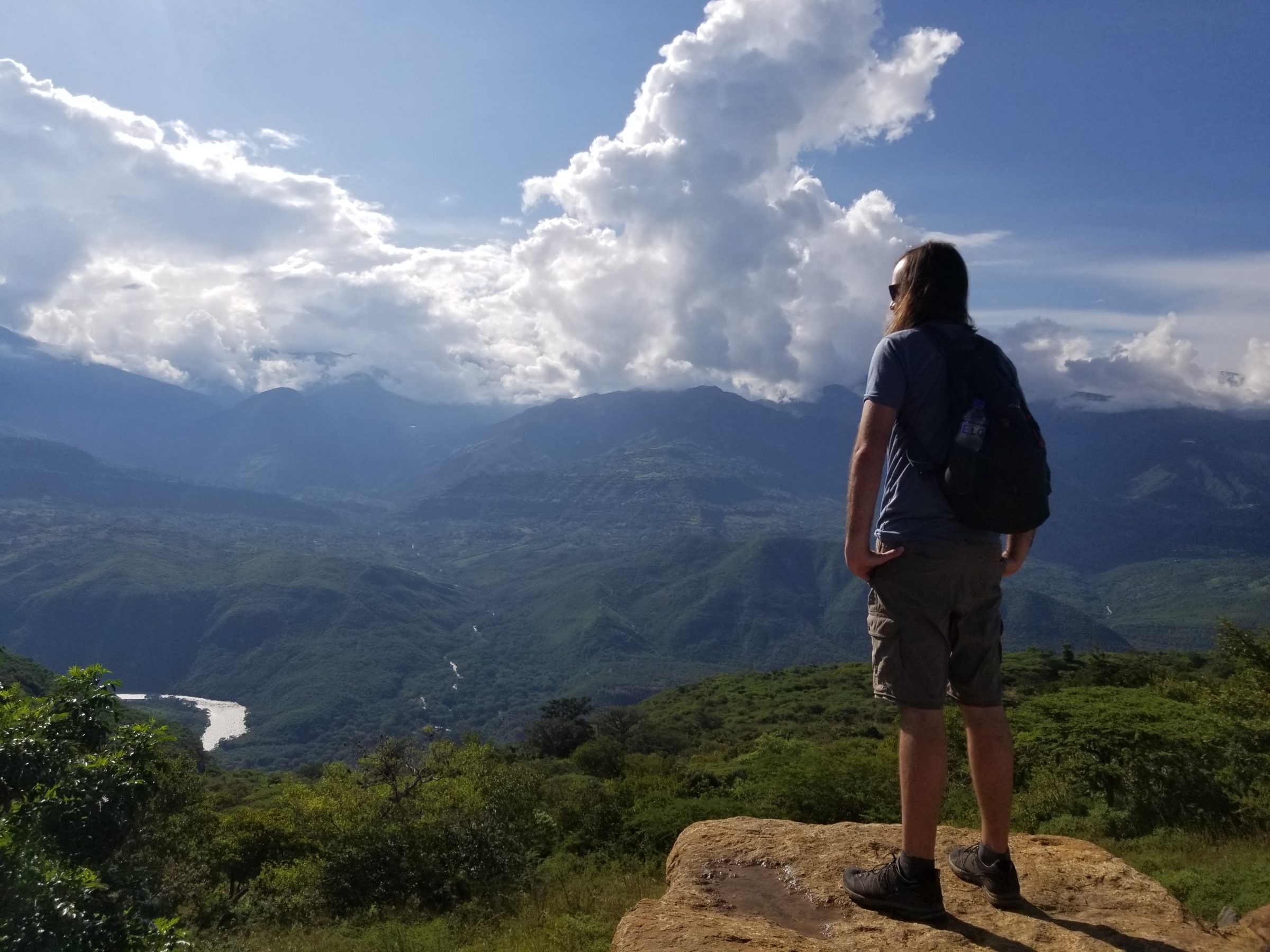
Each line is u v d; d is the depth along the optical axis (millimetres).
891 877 2633
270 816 17641
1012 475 2469
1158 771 10984
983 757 2682
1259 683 16344
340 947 11180
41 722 5887
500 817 15773
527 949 9328
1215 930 2709
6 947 4480
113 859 6008
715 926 2514
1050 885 2871
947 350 2635
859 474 2582
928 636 2592
